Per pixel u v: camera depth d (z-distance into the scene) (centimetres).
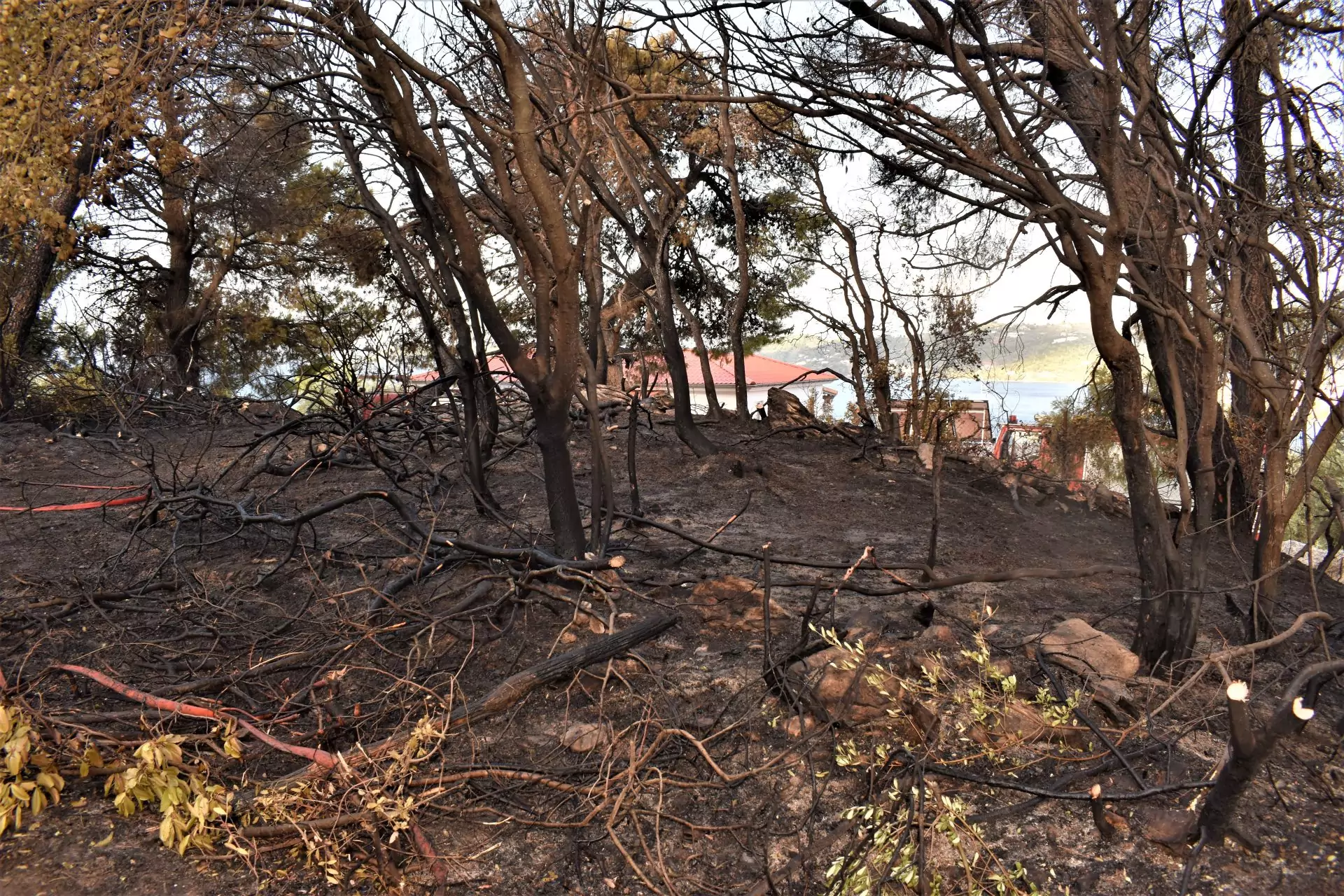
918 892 268
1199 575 422
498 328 518
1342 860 290
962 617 510
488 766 331
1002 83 481
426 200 651
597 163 1034
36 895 265
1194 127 416
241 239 2128
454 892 280
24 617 478
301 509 752
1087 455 975
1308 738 372
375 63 495
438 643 456
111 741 328
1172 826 303
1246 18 430
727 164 1384
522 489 843
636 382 1806
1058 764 346
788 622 484
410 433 995
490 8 441
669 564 602
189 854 293
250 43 511
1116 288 403
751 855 299
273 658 415
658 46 709
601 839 306
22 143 335
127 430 1093
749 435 1213
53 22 334
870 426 1447
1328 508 454
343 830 299
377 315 1563
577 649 394
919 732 346
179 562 605
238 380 2281
